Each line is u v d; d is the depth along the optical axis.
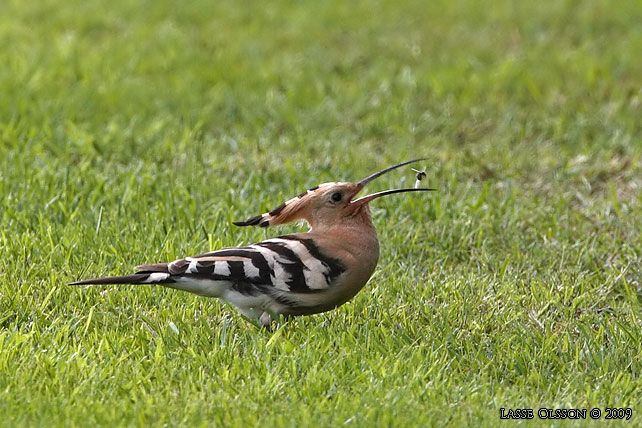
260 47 20.70
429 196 13.84
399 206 13.26
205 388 8.55
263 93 18.06
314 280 9.19
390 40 21.23
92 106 17.08
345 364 9.02
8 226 12.05
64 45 20.02
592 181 14.73
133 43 20.69
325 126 16.88
